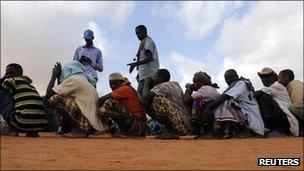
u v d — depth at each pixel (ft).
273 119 31.17
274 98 31.37
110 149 20.10
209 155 18.48
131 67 34.14
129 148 20.67
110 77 31.09
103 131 28.86
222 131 29.22
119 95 29.07
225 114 29.09
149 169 14.16
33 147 19.85
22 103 27.37
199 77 31.19
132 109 29.58
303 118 31.30
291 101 33.01
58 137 27.73
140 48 34.94
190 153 19.13
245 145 22.75
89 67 35.01
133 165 15.19
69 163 15.43
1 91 29.78
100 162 15.88
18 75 28.55
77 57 36.42
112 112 28.60
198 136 29.73
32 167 14.19
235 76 30.63
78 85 28.35
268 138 28.53
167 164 15.55
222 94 29.19
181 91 30.25
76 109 28.17
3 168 13.84
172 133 28.94
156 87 29.40
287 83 33.83
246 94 30.12
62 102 28.25
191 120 29.96
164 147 21.38
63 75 29.78
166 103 28.78
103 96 28.96
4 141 21.95
